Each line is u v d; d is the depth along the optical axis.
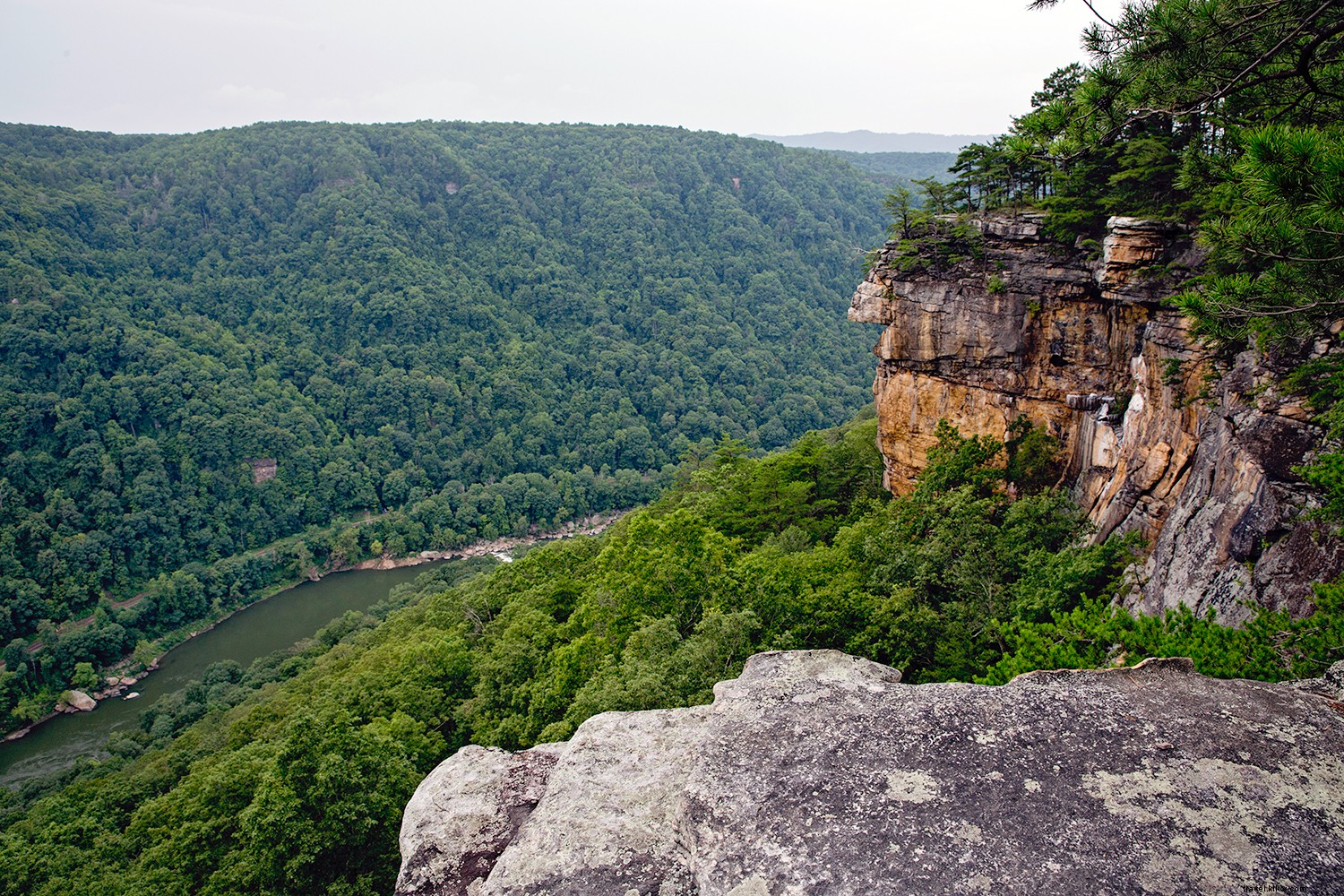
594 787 7.39
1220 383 25.34
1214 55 10.74
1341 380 18.30
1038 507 35.47
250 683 87.69
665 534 34.38
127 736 82.56
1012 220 39.38
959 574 30.41
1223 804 5.88
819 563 33.09
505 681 39.50
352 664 64.88
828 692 7.66
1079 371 38.38
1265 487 19.64
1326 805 5.81
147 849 38.00
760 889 5.61
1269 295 13.21
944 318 41.94
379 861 29.36
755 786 6.51
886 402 46.69
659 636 27.88
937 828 5.88
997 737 6.71
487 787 7.93
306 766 29.62
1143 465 30.30
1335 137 10.82
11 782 80.62
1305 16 10.06
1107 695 7.21
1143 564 26.41
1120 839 5.64
